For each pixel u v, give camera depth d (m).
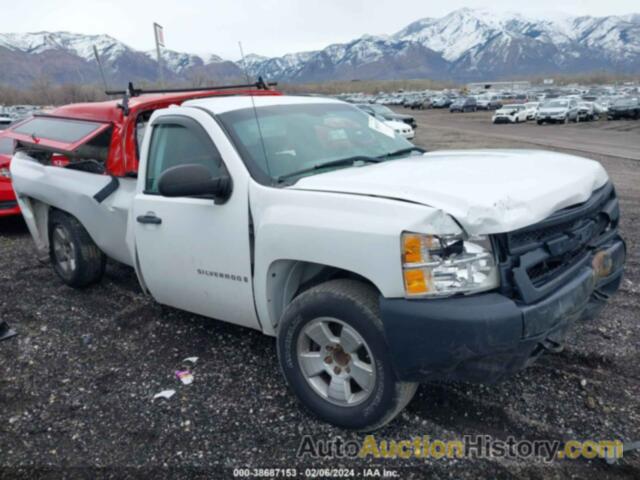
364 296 2.76
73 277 5.18
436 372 2.54
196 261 3.50
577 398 3.16
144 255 3.87
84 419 3.20
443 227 2.44
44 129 5.35
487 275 2.49
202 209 3.39
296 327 3.01
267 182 3.16
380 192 2.72
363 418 2.85
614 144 20.08
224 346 4.01
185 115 3.62
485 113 53.31
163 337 4.21
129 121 4.46
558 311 2.56
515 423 2.97
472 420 3.01
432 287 2.47
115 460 2.84
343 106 4.26
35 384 3.61
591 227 2.98
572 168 3.17
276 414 3.16
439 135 26.70
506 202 2.48
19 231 7.93
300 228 2.85
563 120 32.94
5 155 7.47
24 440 3.03
